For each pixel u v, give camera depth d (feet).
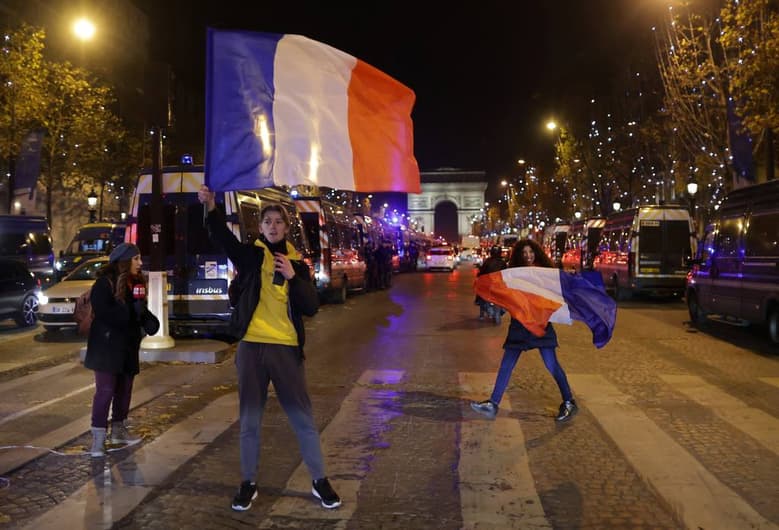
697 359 35.68
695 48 71.26
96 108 103.45
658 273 69.97
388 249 97.81
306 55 19.92
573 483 17.61
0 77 80.89
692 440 21.30
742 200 44.16
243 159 19.77
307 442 15.90
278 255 15.61
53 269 70.90
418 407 25.48
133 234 40.88
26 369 34.47
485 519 15.35
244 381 15.74
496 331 47.24
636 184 143.02
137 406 25.58
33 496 16.60
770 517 15.51
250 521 15.17
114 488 17.12
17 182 85.71
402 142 20.43
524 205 262.67
